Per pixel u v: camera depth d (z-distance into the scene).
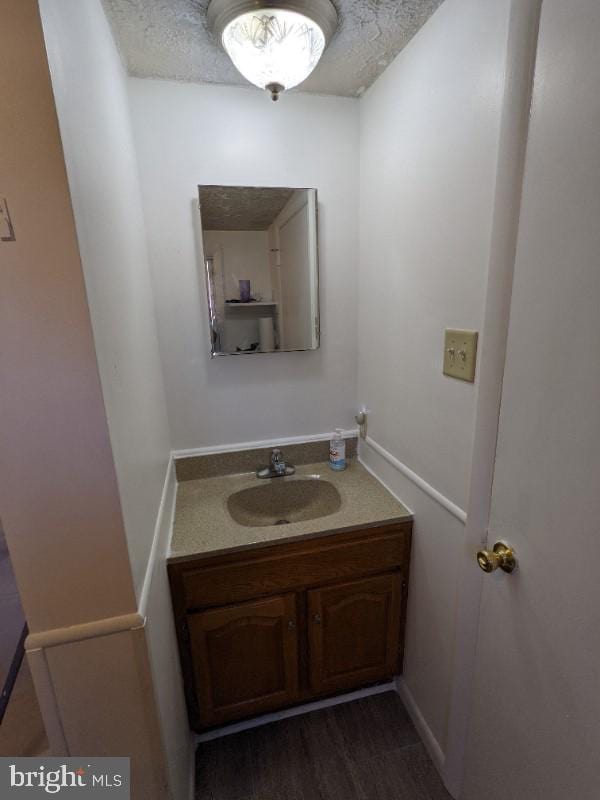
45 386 0.62
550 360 0.70
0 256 0.56
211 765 1.26
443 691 1.18
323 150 1.36
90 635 0.73
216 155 1.28
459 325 0.96
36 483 0.65
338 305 1.51
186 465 1.49
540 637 0.78
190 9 0.91
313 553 1.21
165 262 1.32
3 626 1.81
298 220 1.39
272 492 1.49
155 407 1.17
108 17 0.92
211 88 1.24
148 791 0.85
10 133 0.54
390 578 1.31
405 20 0.97
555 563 0.73
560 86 0.64
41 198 0.56
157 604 0.92
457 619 1.05
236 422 1.52
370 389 1.50
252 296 1.41
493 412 0.87
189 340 1.40
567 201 0.64
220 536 1.17
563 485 0.70
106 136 0.83
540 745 0.81
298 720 1.38
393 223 1.22
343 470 1.56
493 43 0.78
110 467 0.67
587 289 0.62
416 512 1.24
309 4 0.88
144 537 0.86
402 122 1.12
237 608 1.19
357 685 1.42
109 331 0.71
